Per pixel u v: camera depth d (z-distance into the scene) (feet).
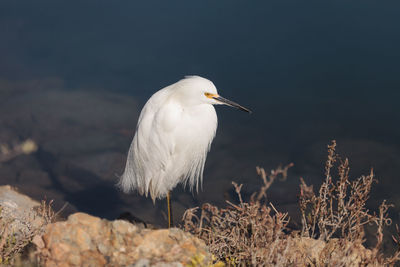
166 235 15.31
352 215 17.08
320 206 17.90
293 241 17.08
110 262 14.55
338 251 16.52
